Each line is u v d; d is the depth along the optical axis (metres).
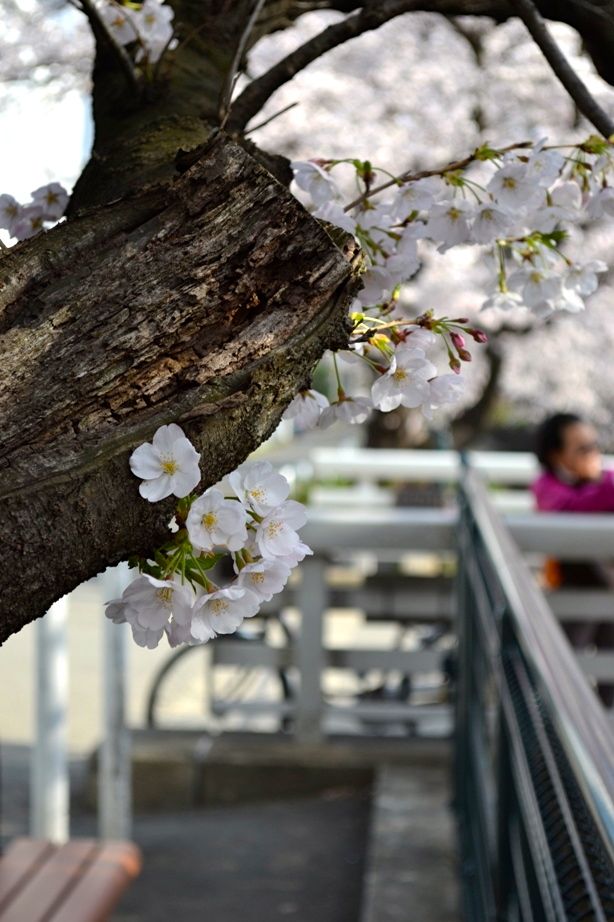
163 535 0.83
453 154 8.75
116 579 3.68
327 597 4.60
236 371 0.85
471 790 3.20
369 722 4.98
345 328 0.92
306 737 4.64
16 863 2.77
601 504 4.79
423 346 1.05
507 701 2.19
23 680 6.96
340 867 3.89
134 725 4.91
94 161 1.06
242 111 1.20
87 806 4.65
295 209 0.88
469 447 11.53
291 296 0.88
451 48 8.59
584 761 1.27
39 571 0.79
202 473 0.85
